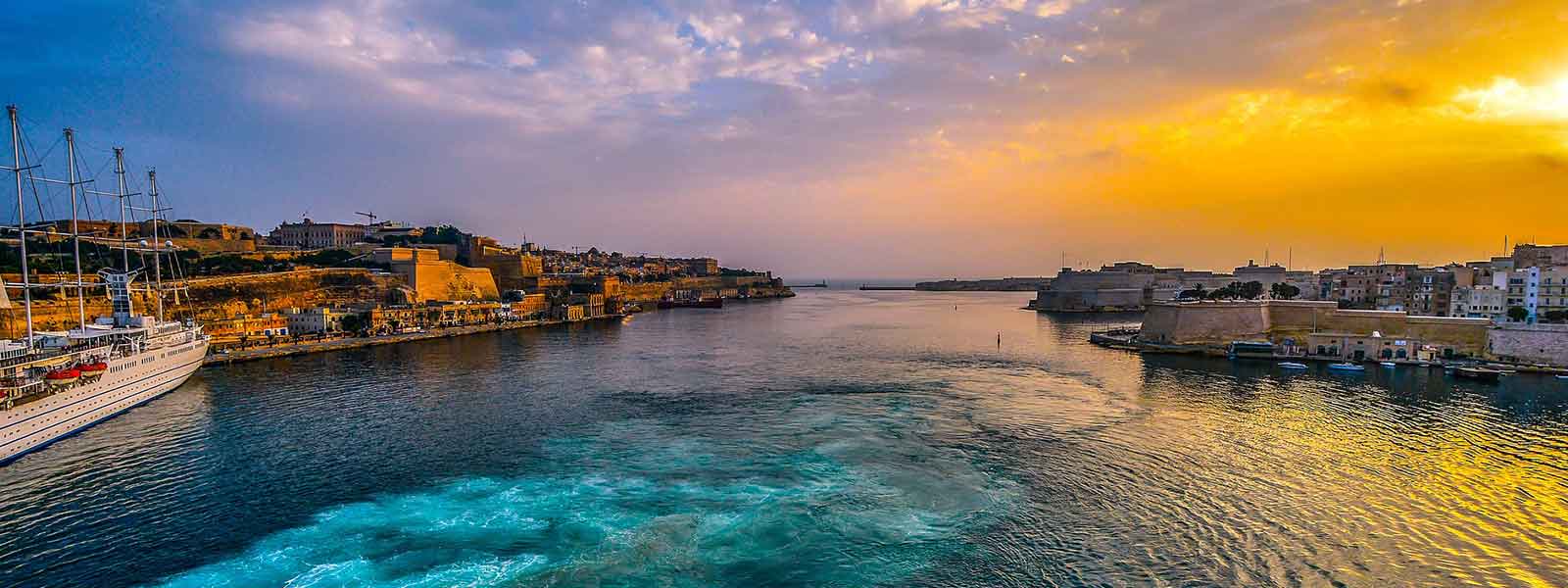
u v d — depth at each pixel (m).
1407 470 48.69
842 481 47.88
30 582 34.28
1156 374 92.69
